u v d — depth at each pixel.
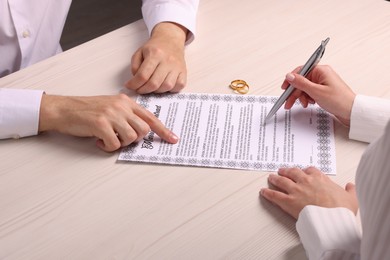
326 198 0.79
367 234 0.56
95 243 0.77
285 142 0.93
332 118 0.98
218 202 0.83
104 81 1.09
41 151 0.94
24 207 0.83
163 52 1.11
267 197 0.82
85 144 0.95
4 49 1.41
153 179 0.87
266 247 0.76
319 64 1.10
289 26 1.22
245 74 1.08
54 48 1.51
